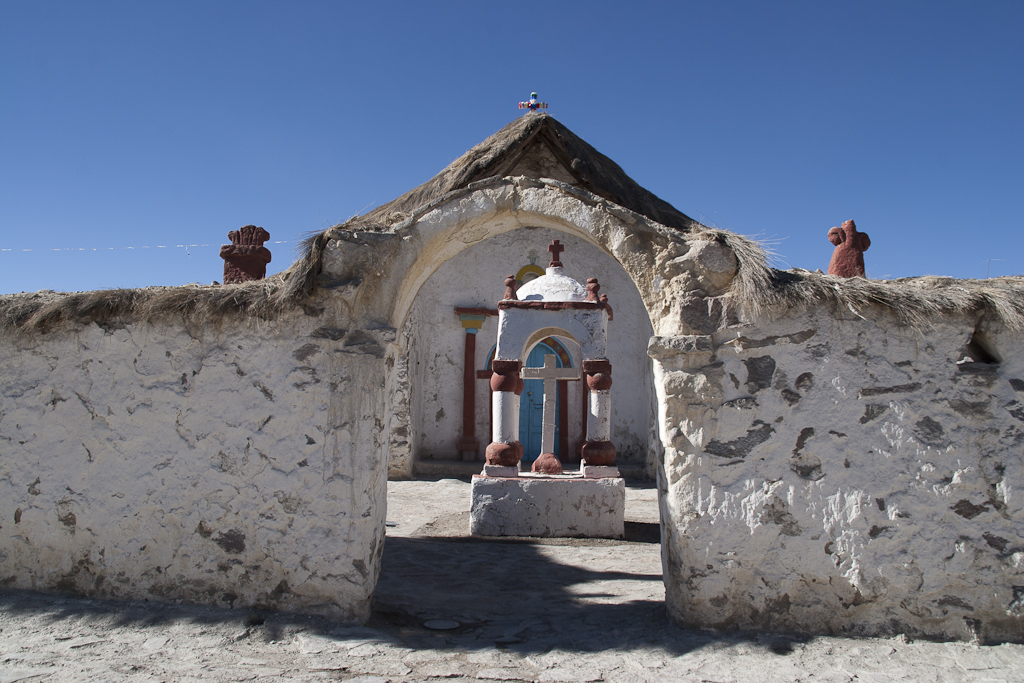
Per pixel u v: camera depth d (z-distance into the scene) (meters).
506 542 7.15
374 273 4.17
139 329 4.20
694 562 3.77
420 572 5.66
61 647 3.50
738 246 3.94
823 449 3.75
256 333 4.11
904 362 3.76
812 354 3.83
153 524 4.06
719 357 3.89
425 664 3.41
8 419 4.28
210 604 3.98
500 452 7.73
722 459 3.82
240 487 4.02
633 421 13.73
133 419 4.14
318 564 3.94
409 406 12.33
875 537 3.67
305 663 3.36
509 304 7.96
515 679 3.25
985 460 3.67
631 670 3.35
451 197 4.30
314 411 4.02
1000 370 3.73
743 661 3.40
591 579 5.54
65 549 4.14
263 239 5.89
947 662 3.40
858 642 3.58
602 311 8.03
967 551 3.62
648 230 4.08
